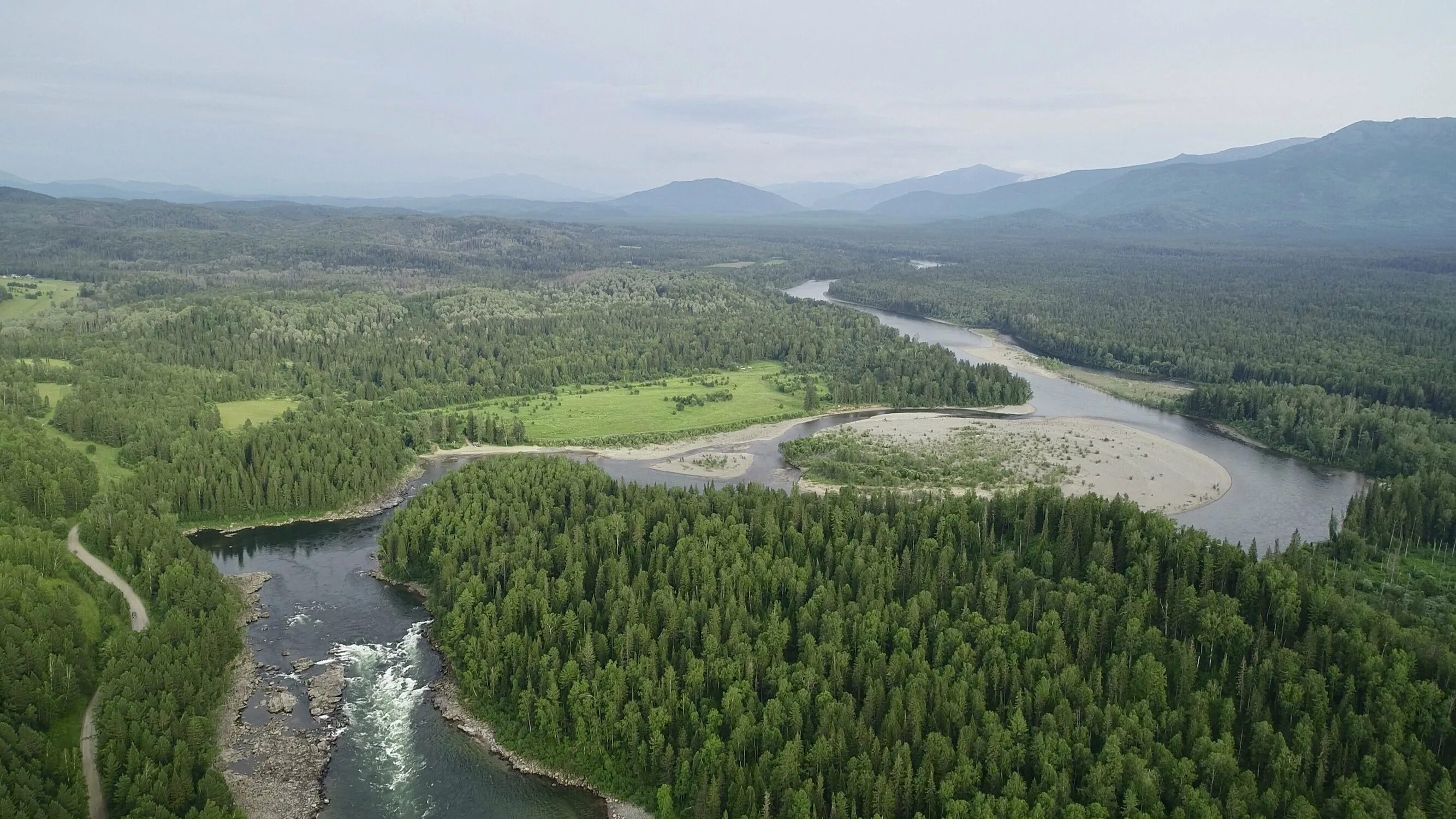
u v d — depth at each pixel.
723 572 149.25
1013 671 123.06
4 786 100.25
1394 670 115.56
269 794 120.06
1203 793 101.94
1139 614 136.38
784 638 135.88
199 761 118.81
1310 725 109.19
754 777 111.75
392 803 119.19
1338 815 99.50
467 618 151.25
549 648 138.75
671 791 116.06
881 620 137.75
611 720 124.19
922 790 107.19
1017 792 105.38
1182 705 118.12
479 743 131.50
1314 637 126.00
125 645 134.75
